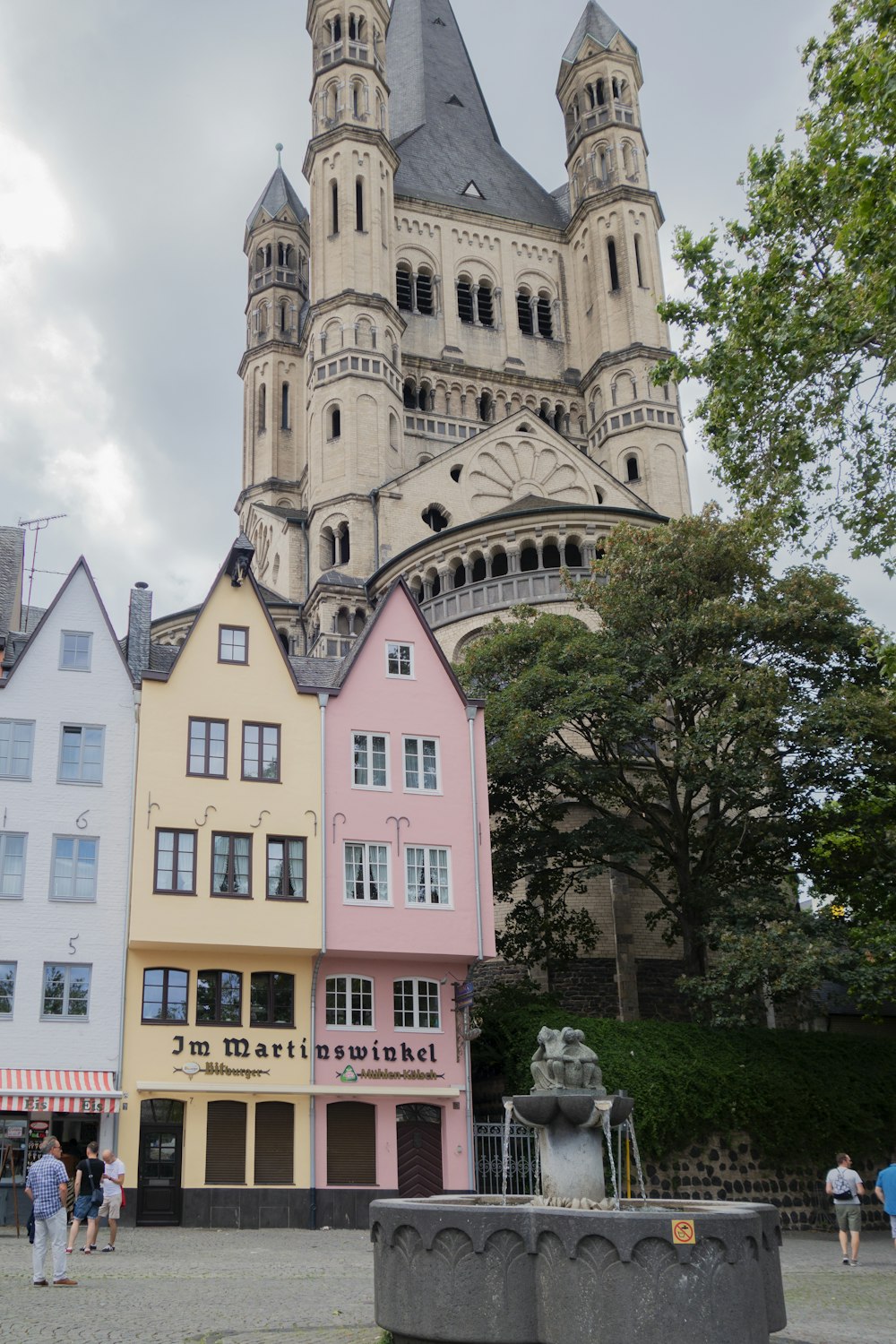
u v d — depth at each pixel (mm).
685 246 28766
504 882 40812
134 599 39469
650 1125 33281
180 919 33375
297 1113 33312
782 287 27469
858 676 39219
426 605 56000
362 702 37406
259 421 84125
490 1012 37781
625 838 39062
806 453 27781
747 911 35812
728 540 40000
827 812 38562
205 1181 32125
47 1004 32281
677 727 39875
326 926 34562
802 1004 40781
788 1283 22266
